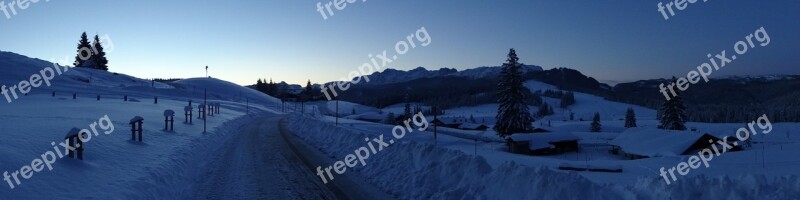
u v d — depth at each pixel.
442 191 12.91
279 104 147.88
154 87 128.00
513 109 66.31
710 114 154.25
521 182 11.38
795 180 8.77
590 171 28.45
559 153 63.72
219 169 18.50
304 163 20.08
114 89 107.50
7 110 29.75
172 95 119.44
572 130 123.62
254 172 17.62
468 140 73.12
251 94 180.62
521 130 66.38
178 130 30.77
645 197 9.85
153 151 19.80
